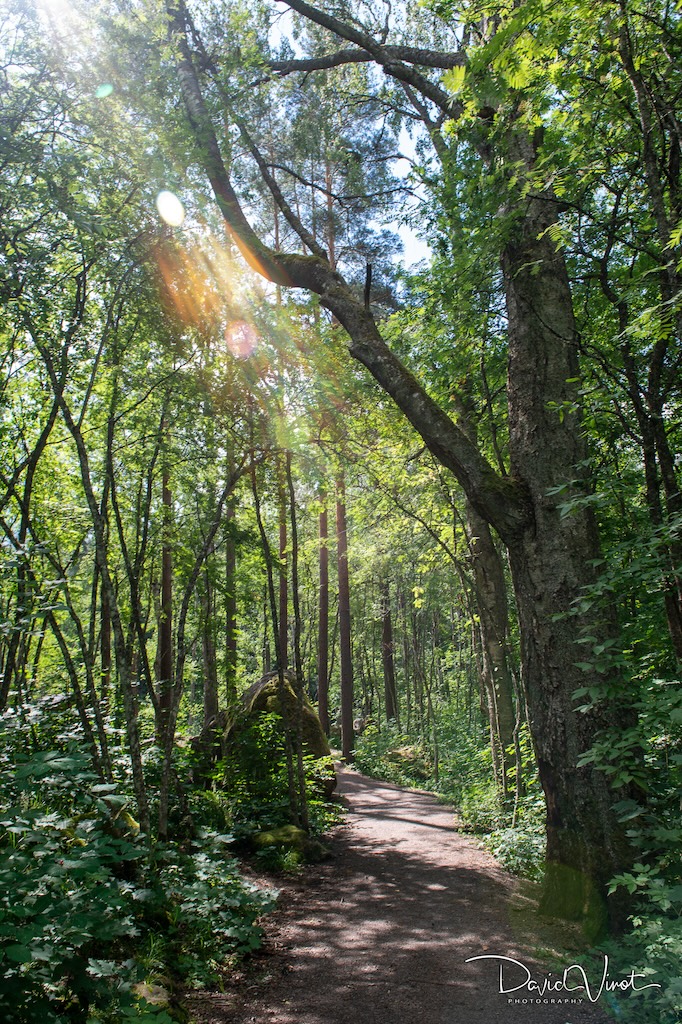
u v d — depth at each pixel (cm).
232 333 738
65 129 565
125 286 620
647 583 458
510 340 647
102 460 775
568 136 624
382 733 2350
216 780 945
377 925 546
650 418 456
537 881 648
